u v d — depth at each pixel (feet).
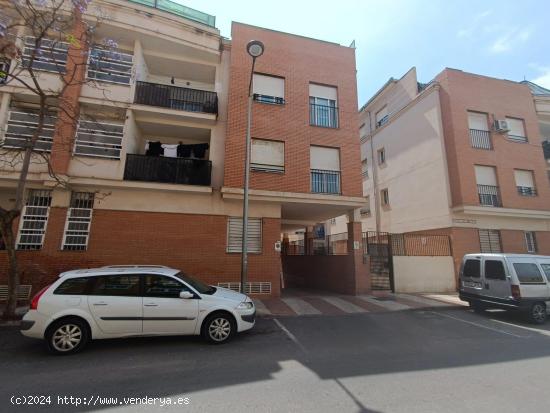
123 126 35.17
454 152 47.29
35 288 29.86
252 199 36.04
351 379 13.53
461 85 49.83
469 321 26.16
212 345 18.54
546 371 14.55
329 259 45.39
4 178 29.86
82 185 32.04
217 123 38.34
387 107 64.69
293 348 18.16
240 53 39.52
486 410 10.79
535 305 26.02
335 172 40.45
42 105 24.98
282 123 39.14
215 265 34.78
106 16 34.53
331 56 43.50
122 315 17.60
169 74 42.45
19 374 14.08
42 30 24.88
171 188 33.78
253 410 10.83
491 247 47.11
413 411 10.74
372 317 27.17
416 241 45.16
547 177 51.65
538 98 54.70
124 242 32.83
